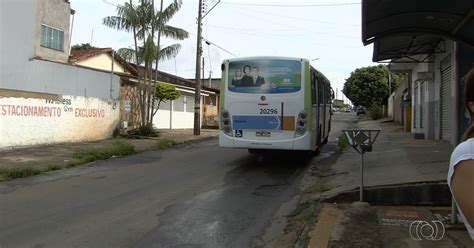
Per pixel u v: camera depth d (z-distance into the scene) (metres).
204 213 8.09
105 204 8.66
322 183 10.36
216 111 40.28
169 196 9.45
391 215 7.45
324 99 17.61
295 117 12.99
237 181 11.21
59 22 26.97
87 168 13.24
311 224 7.08
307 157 15.09
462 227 6.53
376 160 12.59
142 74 25.84
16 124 16.61
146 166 13.69
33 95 17.31
